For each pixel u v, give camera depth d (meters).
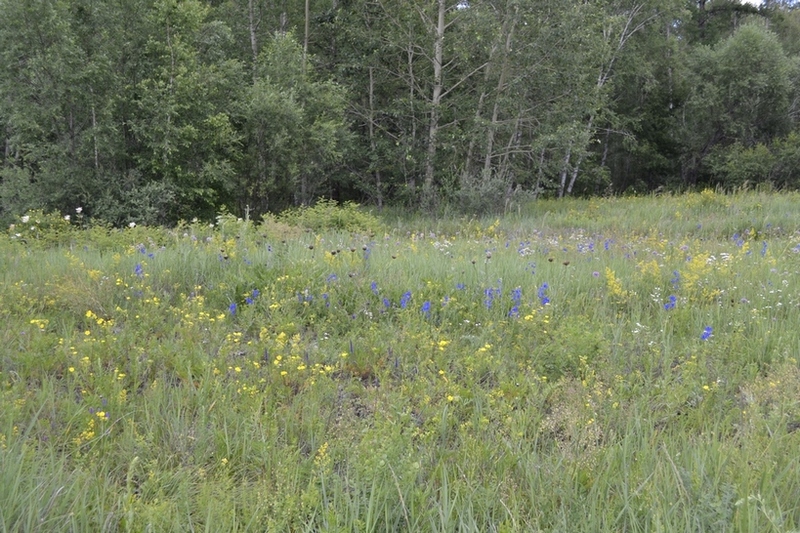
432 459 3.60
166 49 17.53
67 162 16.97
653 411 4.20
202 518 3.13
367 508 3.05
